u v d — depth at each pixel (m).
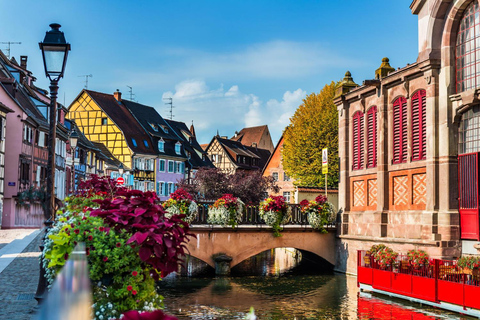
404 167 20.70
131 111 71.44
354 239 23.55
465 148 18.08
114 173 61.25
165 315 2.23
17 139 35.97
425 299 15.93
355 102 24.30
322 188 37.00
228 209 22.98
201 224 23.11
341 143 25.16
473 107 17.72
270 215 23.67
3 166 35.03
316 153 48.75
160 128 74.62
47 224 8.89
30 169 38.38
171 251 6.23
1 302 10.02
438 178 18.69
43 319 1.54
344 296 18.06
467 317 14.26
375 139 22.75
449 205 18.17
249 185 50.31
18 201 35.97
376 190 22.52
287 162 51.19
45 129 41.25
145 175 68.44
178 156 75.12
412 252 17.02
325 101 49.31
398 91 21.25
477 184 17.41
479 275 14.19
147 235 6.15
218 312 15.09
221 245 23.17
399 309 15.59
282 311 15.44
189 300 17.08
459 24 18.41
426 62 18.92
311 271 25.28
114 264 6.10
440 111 18.72
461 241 17.98
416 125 20.27
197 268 26.25
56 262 6.12
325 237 25.12
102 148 64.12
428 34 19.06
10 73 40.09
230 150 89.50
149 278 6.55
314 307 16.11
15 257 17.62
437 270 15.50
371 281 18.64
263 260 31.97
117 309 6.20
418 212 19.61
